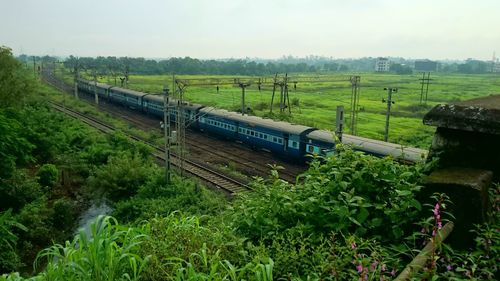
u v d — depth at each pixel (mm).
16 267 12742
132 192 20250
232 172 22609
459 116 3674
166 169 19453
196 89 79875
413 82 93625
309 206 3971
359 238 3453
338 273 2975
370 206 3764
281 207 4156
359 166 4316
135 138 31062
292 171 23172
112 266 3195
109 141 27672
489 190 3537
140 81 75875
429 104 55219
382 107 54875
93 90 58219
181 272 3020
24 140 17688
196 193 18188
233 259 3518
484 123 3527
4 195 16734
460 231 3301
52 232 16297
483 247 3133
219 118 32125
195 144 30703
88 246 3330
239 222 4254
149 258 3346
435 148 4012
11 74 28031
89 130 31766
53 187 21422
